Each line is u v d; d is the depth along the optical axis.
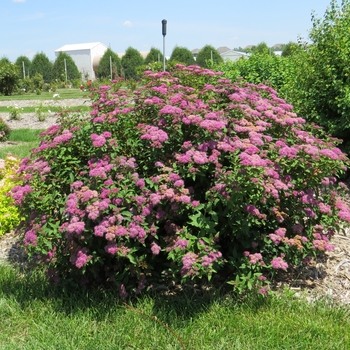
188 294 3.53
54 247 3.50
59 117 4.54
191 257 3.07
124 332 3.08
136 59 49.22
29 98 25.56
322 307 3.35
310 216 3.68
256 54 11.61
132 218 3.28
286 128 3.89
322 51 6.48
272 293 3.44
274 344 2.90
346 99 6.00
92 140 3.70
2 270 4.07
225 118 3.62
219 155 3.47
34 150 4.03
